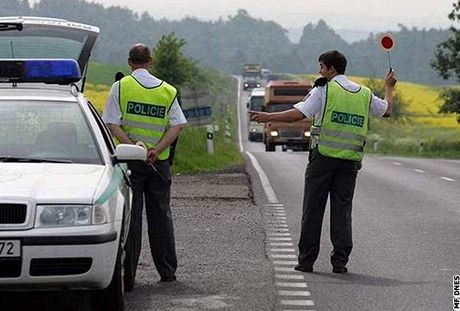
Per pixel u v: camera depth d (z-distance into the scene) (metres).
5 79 19.88
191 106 72.62
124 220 18.48
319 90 22.73
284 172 56.06
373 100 23.03
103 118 21.44
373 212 35.03
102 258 16.58
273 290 20.58
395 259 24.64
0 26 26.80
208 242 27.16
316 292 20.44
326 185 22.75
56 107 19.44
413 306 19.16
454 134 182.88
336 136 22.61
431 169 63.69
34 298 19.59
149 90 21.28
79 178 17.38
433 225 31.34
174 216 32.75
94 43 27.67
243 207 35.81
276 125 104.31
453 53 135.25
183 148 66.62
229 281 21.55
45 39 27.28
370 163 72.25
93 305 17.72
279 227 30.53
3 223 16.22
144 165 21.08
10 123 19.03
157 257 21.48
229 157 73.69
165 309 18.67
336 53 22.81
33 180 17.00
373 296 20.08
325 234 29.00
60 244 16.23
